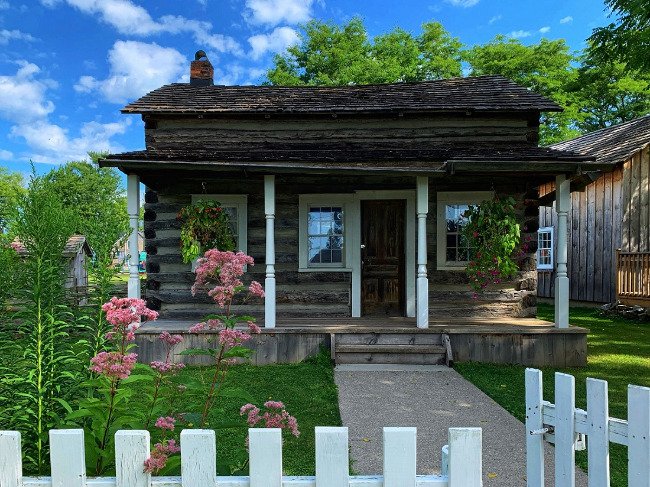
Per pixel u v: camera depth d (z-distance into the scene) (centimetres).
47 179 297
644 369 655
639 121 1473
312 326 721
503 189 848
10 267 298
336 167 685
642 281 1154
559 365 683
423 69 2673
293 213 862
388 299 881
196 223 774
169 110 869
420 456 359
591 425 181
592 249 1373
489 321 789
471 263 742
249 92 1002
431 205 855
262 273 858
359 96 959
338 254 873
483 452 366
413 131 889
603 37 888
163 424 197
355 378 605
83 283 1136
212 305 852
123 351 215
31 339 266
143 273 1023
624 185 1267
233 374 621
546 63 2264
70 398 264
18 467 141
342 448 136
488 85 977
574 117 2302
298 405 488
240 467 225
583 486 309
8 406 255
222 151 845
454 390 549
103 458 210
